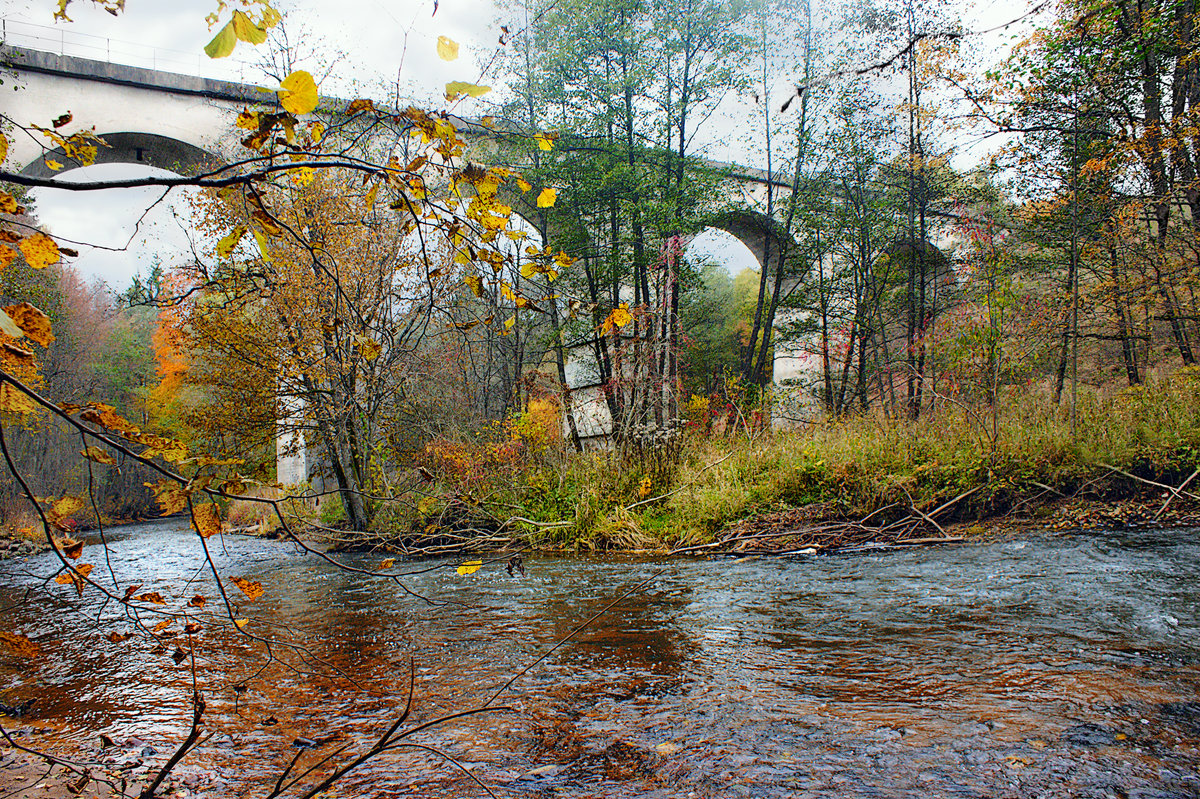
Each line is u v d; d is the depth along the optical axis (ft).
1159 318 37.60
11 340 3.30
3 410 3.43
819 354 57.41
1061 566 19.56
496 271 4.83
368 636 16.29
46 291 38.52
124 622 18.62
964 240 38.75
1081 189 38.52
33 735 10.69
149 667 14.17
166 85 49.26
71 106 47.21
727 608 17.57
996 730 9.11
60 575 4.16
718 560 25.90
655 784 8.20
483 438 41.50
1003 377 35.37
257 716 11.02
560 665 13.24
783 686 11.37
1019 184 41.98
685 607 17.98
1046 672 11.16
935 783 7.85
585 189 49.83
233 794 8.24
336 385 34.12
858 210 54.90
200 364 38.93
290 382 35.37
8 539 40.52
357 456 36.45
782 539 28.07
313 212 17.90
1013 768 8.07
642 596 19.77
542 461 38.99
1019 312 34.17
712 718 10.17
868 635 14.15
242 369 35.37
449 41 4.47
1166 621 13.58
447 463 36.88
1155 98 38.29
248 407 36.70
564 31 51.67
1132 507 27.40
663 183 52.90
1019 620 14.42
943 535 26.73
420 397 42.75
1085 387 44.55
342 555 34.50
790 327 60.59
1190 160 36.63
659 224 50.49
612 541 31.14
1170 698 9.80
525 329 46.29
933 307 51.01
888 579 19.85
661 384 41.22
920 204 51.78
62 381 81.41
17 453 61.21
